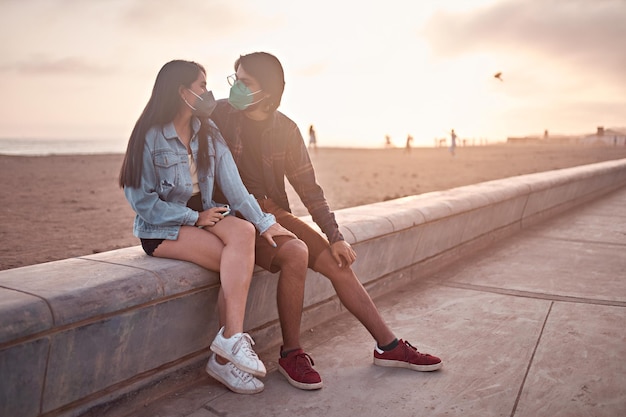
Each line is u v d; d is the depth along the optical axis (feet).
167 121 8.17
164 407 7.81
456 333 10.59
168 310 7.88
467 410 7.66
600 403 7.81
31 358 6.21
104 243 21.94
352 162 98.99
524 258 16.78
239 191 8.74
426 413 7.59
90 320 6.78
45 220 28.02
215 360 8.36
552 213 25.39
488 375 8.75
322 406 7.81
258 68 8.72
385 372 8.92
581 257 16.81
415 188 47.55
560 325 10.94
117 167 74.23
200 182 8.70
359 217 12.64
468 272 15.21
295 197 41.27
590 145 210.59
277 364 9.34
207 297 8.54
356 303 9.08
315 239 9.20
